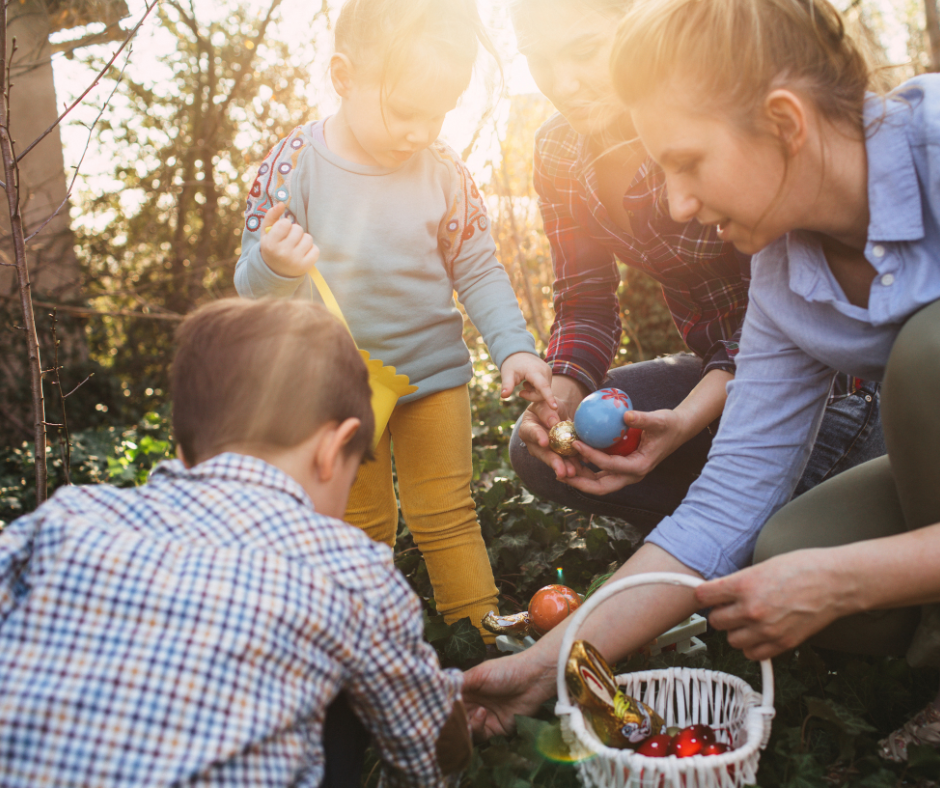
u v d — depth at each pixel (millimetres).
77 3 5332
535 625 1797
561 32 1857
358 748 1328
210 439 1219
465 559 2139
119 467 4273
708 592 1275
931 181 1273
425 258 2160
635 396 2338
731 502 1608
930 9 4371
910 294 1332
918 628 1394
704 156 1262
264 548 1062
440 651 1960
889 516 1500
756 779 1391
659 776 1171
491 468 3541
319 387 1228
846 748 1419
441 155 2246
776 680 1622
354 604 1081
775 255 1540
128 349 7922
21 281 1974
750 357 1648
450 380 2188
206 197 8242
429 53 1891
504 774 1400
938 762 1334
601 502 2285
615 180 2221
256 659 995
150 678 966
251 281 1902
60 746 946
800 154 1259
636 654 1706
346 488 1309
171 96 8094
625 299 7062
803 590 1217
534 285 6535
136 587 1004
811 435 1652
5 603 1060
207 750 948
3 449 5172
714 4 1234
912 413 1279
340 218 2098
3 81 1917
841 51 1281
